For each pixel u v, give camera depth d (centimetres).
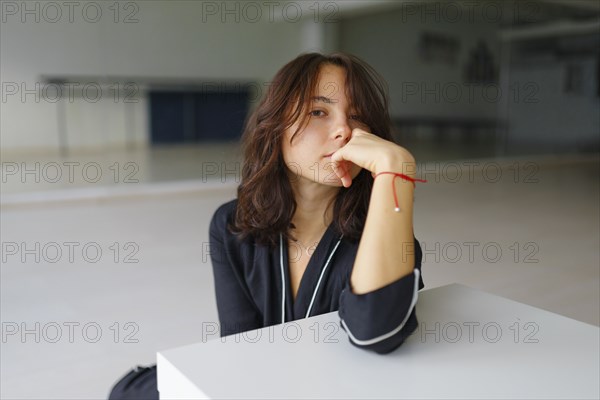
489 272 384
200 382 70
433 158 1034
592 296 337
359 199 105
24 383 233
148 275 381
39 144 675
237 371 74
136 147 797
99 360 255
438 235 492
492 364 77
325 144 92
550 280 367
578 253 433
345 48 1098
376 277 80
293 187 105
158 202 657
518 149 1071
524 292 344
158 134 820
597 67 1038
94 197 640
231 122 891
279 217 105
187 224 541
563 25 1027
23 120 660
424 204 641
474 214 585
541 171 966
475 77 1362
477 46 1341
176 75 805
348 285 82
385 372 75
